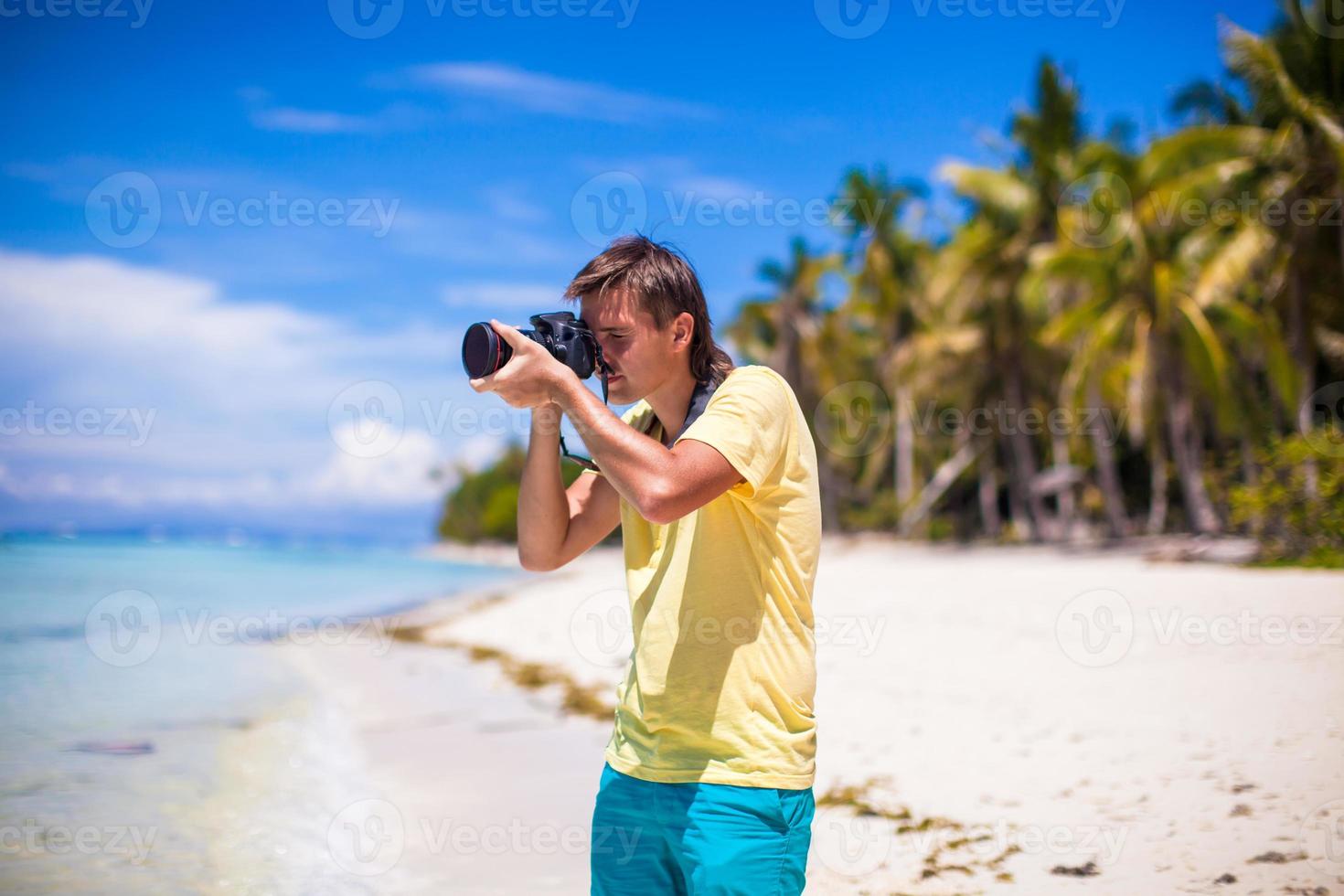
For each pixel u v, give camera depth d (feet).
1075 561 69.36
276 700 25.55
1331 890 9.86
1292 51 66.28
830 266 134.31
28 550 186.39
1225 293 74.79
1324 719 16.22
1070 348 100.27
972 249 95.76
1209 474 84.12
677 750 5.60
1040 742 16.47
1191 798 12.89
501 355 5.09
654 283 5.76
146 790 16.07
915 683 22.36
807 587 5.76
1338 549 51.93
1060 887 10.46
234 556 210.38
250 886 11.68
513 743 20.26
